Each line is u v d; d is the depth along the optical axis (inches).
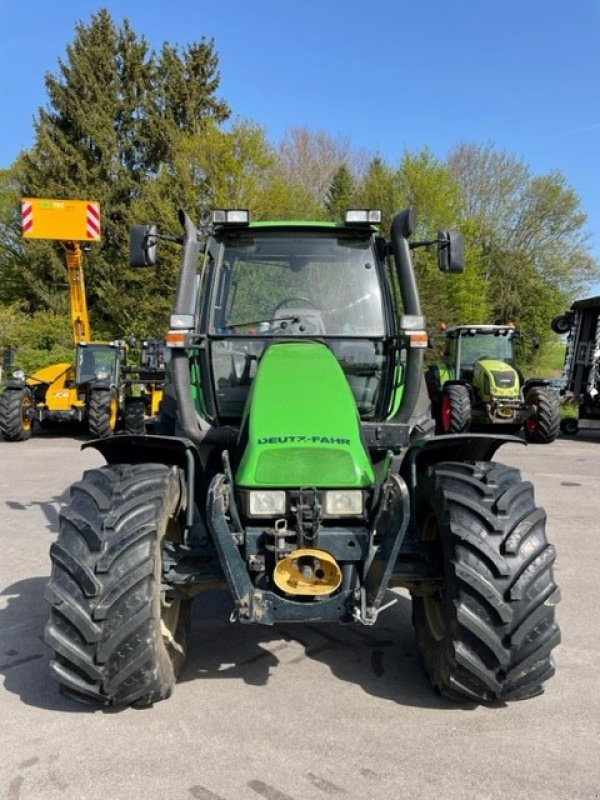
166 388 184.7
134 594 112.0
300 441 119.1
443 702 126.3
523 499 120.0
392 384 162.9
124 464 131.5
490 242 1375.5
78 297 561.9
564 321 550.0
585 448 472.1
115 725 118.2
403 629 160.9
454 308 1176.2
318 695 129.0
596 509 280.4
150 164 1238.9
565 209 1343.5
